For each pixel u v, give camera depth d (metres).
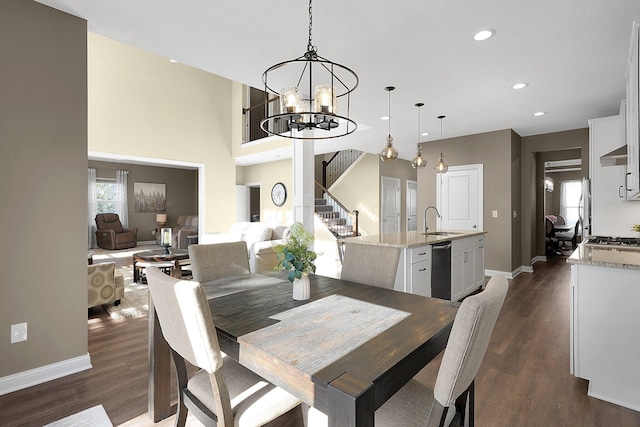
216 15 2.32
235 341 1.28
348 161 9.60
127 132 6.38
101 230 9.24
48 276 2.26
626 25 2.46
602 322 2.09
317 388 0.98
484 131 5.73
